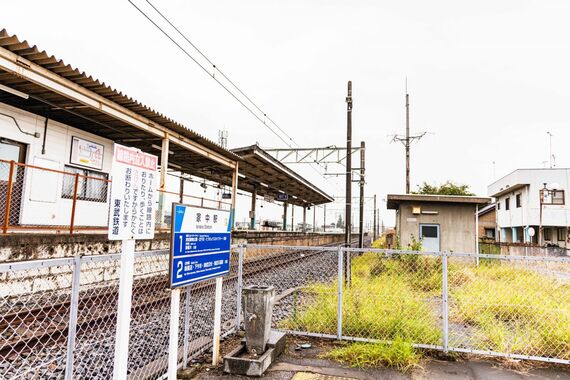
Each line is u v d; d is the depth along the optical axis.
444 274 5.18
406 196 16.83
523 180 29.39
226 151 15.28
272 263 15.73
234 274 12.00
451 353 5.05
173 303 3.85
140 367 4.73
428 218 16.95
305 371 4.52
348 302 6.38
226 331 5.97
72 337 3.12
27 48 6.93
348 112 12.25
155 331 6.13
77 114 10.88
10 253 7.54
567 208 28.19
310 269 14.94
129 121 10.59
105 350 5.20
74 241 9.07
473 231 16.66
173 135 12.50
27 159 10.76
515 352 5.09
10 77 8.23
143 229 3.55
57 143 11.63
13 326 5.96
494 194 36.19
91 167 12.87
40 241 8.17
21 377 4.23
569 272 12.94
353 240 55.19
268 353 4.66
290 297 9.05
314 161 20.36
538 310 6.65
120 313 3.24
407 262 12.05
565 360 4.69
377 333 5.49
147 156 3.63
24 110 10.64
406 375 4.45
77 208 12.36
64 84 8.30
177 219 3.81
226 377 4.37
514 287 8.88
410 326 5.59
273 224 41.44
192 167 18.83
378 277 10.73
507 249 19.84
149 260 11.50
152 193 3.70
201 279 4.26
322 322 5.91
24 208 10.62
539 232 27.48
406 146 26.00
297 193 31.92
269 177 23.03
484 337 5.76
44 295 8.20
